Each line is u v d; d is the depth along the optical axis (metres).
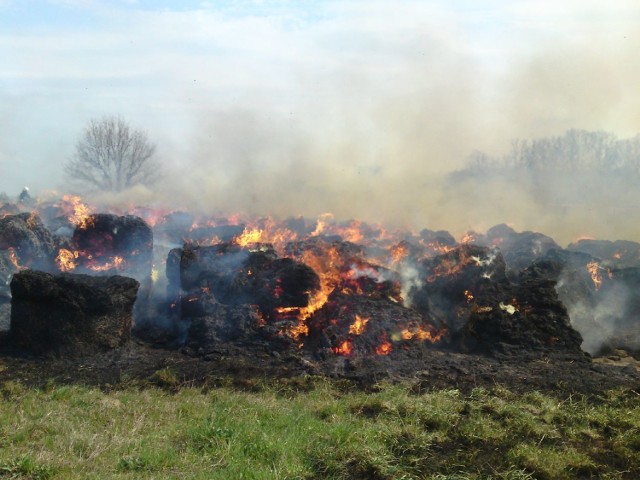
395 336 15.66
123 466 9.39
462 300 17.69
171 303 18.89
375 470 9.29
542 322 16.25
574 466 9.61
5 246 21.56
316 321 16.44
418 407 11.49
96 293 15.70
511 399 12.30
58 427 10.86
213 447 10.07
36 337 15.57
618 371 14.41
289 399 12.68
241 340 15.88
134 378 14.04
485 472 9.39
